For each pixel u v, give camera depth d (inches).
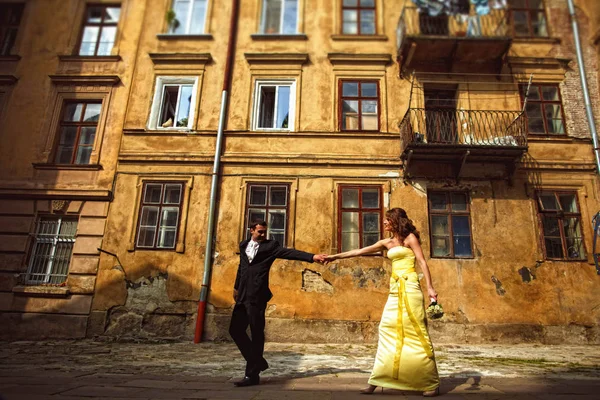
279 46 450.9
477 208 384.2
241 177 400.8
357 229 386.0
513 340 347.3
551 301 358.6
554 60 433.4
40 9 475.2
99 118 428.8
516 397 133.7
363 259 373.7
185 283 371.9
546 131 415.2
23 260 385.4
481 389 150.0
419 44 414.3
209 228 381.1
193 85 443.8
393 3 464.4
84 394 133.9
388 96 425.7
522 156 389.7
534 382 169.9
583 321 352.5
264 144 412.2
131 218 392.2
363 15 468.4
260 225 173.6
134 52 453.7
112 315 367.2
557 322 352.8
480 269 367.6
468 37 404.5
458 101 421.4
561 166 394.3
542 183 391.2
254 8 468.8
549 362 249.6
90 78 439.2
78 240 386.6
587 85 424.8
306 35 452.4
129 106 431.5
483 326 351.3
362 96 431.5
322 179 397.4
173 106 442.3
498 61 428.1
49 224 400.5
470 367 223.1
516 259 370.0
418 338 137.9
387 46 446.9
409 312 140.0
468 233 382.6
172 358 259.6
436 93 436.8
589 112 413.7
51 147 421.4
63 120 437.1
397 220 153.9
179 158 406.9
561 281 363.6
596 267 360.5
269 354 276.4
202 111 426.9
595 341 347.6
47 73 447.8
